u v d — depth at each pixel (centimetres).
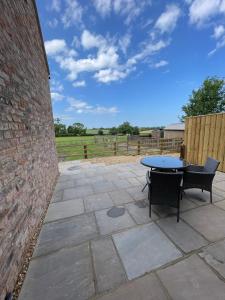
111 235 212
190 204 286
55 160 465
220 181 393
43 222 249
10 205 148
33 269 162
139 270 157
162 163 312
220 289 136
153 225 230
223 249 180
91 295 135
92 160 712
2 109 149
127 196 335
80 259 174
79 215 267
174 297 131
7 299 127
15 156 170
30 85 254
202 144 524
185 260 166
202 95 1648
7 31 171
